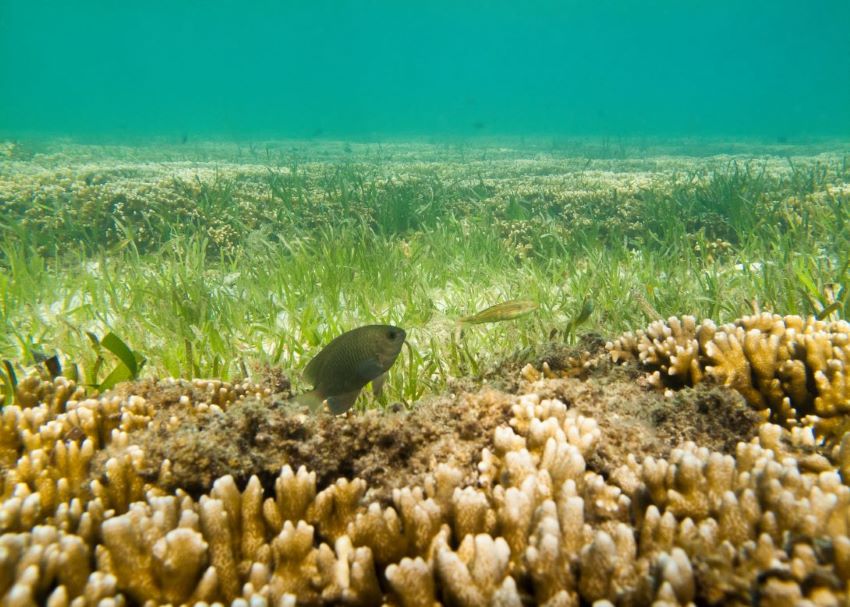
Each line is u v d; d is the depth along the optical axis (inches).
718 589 10.5
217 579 11.8
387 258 41.5
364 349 17.3
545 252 45.4
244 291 36.4
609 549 10.8
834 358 18.8
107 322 31.6
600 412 17.1
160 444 15.3
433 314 33.2
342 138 227.8
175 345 27.7
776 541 11.4
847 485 14.5
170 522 13.1
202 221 50.9
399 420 16.5
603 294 33.9
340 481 13.9
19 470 14.9
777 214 49.3
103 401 18.1
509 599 10.2
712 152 139.3
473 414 16.3
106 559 11.8
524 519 12.2
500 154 143.0
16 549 11.2
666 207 52.6
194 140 197.6
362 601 11.4
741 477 13.1
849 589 10.2
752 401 19.4
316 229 51.8
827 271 34.6
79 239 47.8
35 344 27.0
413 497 13.2
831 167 87.7
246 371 24.6
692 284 35.9
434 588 11.2
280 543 12.2
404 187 64.1
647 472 13.5
